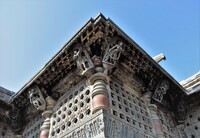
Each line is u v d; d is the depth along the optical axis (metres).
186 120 13.46
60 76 11.58
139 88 11.95
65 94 11.30
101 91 9.30
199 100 13.55
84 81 10.65
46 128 10.77
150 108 11.55
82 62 10.13
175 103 13.46
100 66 10.07
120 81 11.10
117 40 10.17
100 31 9.74
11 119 13.35
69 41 10.30
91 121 8.84
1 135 12.93
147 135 10.00
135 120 10.10
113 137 8.34
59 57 10.73
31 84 11.74
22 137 12.67
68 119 10.17
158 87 12.23
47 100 11.55
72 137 9.29
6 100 13.43
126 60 11.09
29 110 13.19
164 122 11.99
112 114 9.03
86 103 9.77
